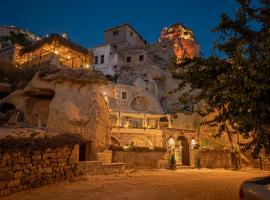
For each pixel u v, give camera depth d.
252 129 5.82
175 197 8.70
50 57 24.75
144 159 21.53
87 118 19.53
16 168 9.01
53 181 11.38
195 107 35.47
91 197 8.55
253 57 6.63
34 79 21.22
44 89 21.38
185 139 28.67
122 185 11.62
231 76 5.68
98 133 19.56
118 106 33.91
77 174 13.67
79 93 20.45
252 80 5.15
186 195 9.13
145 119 31.98
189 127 34.16
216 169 25.75
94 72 21.03
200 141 30.31
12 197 8.16
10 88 23.62
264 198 3.77
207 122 7.34
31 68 23.97
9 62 25.33
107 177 14.78
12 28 60.03
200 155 26.77
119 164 17.19
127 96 35.47
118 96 34.66
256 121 5.39
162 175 17.30
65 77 20.12
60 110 19.39
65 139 12.35
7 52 31.22
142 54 43.19
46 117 23.06
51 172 11.31
